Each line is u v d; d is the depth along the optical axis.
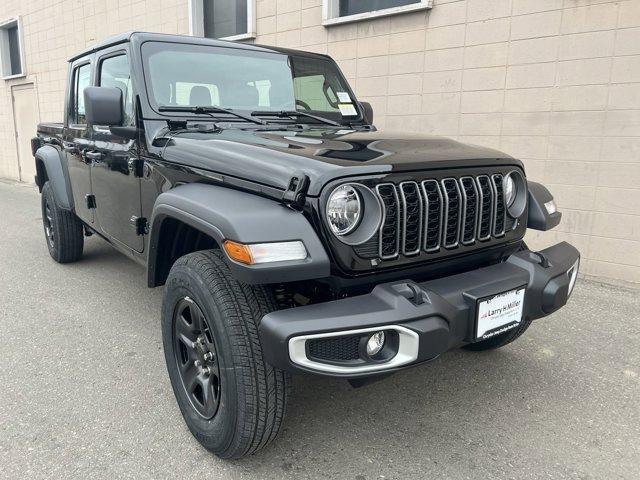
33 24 11.98
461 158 2.22
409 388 2.87
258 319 1.97
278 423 2.07
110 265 5.11
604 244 4.67
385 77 5.89
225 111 3.10
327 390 2.83
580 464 2.25
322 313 1.80
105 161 3.40
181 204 2.19
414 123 5.73
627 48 4.30
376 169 1.96
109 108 2.78
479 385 2.90
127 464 2.22
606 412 2.66
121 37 3.26
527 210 2.63
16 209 8.55
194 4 8.13
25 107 12.93
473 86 5.22
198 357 2.29
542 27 4.70
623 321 3.79
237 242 1.81
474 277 2.21
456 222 2.20
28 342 3.40
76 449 2.31
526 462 2.26
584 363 3.16
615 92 4.41
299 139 2.48
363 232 1.93
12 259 5.36
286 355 1.77
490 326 2.13
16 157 13.49
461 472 2.20
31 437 2.39
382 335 1.90
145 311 3.94
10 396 2.74
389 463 2.25
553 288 2.33
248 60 3.39
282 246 1.81
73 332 3.56
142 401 2.71
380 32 5.84
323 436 2.43
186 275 2.15
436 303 1.94
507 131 5.06
